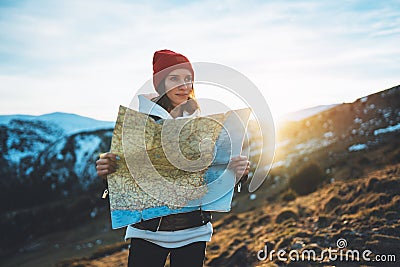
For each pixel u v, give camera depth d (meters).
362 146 22.69
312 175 16.44
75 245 22.84
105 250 13.32
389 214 6.56
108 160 2.61
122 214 2.67
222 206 2.84
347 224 6.71
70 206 35.31
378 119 26.97
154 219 2.78
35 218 33.88
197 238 2.86
